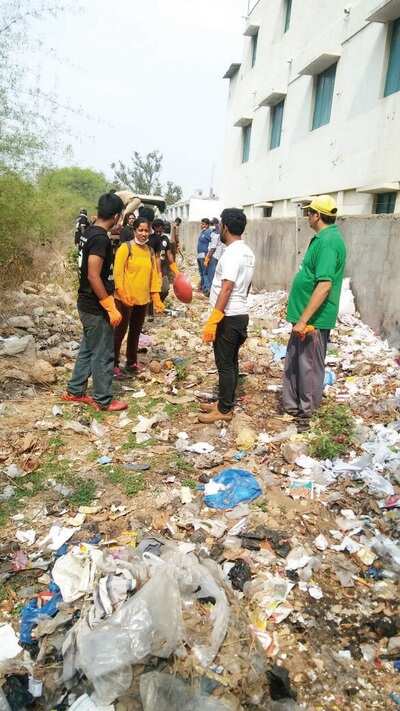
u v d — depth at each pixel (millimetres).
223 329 4375
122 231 8250
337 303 4473
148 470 3840
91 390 5441
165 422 4688
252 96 19547
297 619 2541
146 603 2260
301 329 4352
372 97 11102
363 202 11695
